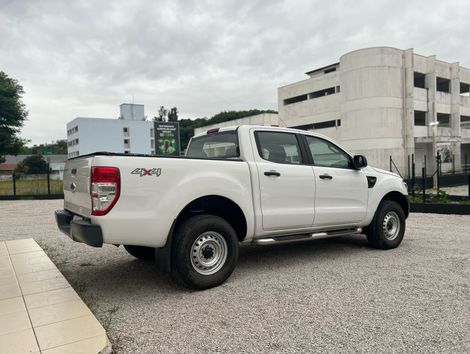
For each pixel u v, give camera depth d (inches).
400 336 124.6
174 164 167.3
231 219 196.4
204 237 175.0
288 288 174.7
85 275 201.0
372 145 1338.6
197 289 172.9
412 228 331.6
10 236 318.0
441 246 255.9
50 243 285.4
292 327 133.0
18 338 119.0
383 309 147.0
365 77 1337.4
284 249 258.1
